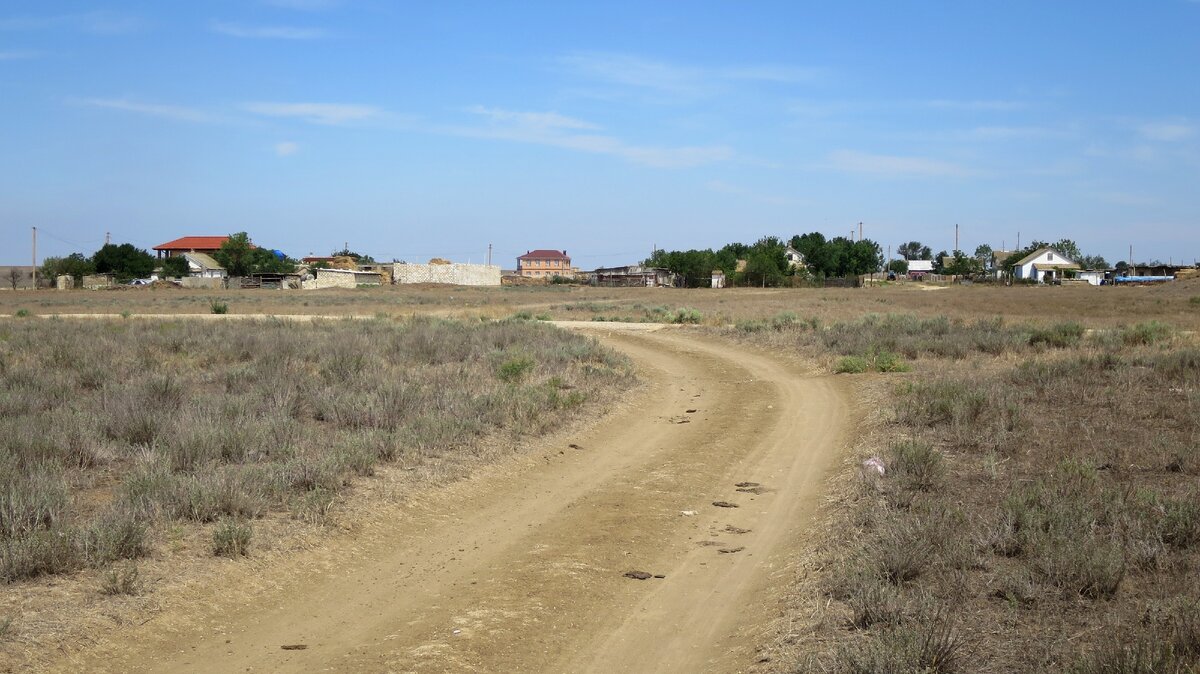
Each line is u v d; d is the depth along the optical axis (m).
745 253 179.50
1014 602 7.15
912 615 7.00
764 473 13.55
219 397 16.70
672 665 6.87
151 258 141.38
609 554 9.61
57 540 8.14
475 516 11.09
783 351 30.61
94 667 6.48
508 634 7.39
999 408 15.66
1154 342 27.36
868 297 82.94
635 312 56.94
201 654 6.87
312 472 11.30
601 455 14.87
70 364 21.77
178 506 9.82
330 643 7.18
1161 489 10.30
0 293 98.88
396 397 16.56
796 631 7.11
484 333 31.39
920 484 11.34
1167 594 7.15
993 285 127.94
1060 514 9.01
